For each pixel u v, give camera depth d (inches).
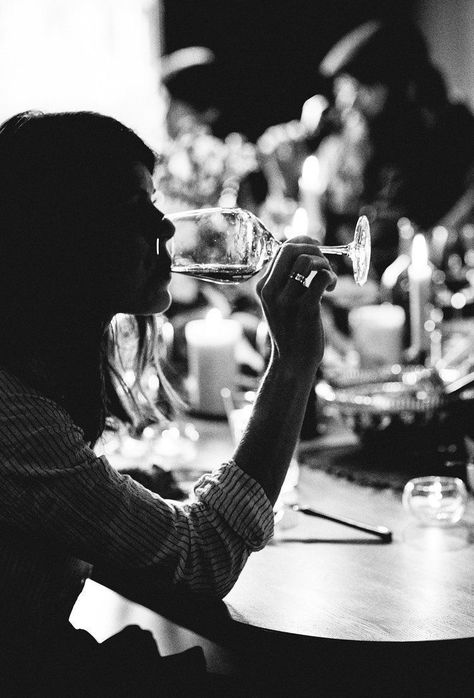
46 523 36.5
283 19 205.8
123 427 51.9
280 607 39.0
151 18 181.3
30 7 167.3
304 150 141.5
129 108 167.0
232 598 40.1
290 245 41.9
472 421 57.7
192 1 197.0
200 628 38.7
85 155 37.6
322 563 44.2
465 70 219.8
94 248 38.0
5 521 36.6
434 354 82.6
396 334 83.2
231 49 203.2
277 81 207.2
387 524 49.7
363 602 39.3
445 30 221.9
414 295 70.4
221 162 98.9
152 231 39.4
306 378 40.7
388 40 182.1
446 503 48.4
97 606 70.4
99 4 172.7
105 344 47.6
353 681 39.6
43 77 169.9
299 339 40.7
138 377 50.9
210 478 39.9
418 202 161.3
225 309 89.4
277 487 39.7
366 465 60.8
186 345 88.5
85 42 172.4
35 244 37.6
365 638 35.5
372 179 160.9
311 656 35.9
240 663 50.9
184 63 172.1
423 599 39.4
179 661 43.0
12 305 38.1
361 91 166.9
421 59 180.9
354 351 87.6
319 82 206.7
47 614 39.2
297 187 137.4
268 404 40.3
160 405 59.6
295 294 40.8
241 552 39.0
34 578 38.0
